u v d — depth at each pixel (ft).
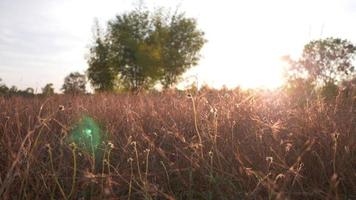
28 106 23.02
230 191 11.03
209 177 11.50
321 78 21.33
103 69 132.87
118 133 16.37
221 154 12.44
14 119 17.26
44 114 19.10
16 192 11.23
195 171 12.17
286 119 16.35
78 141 14.83
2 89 32.63
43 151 13.64
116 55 132.16
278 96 21.31
